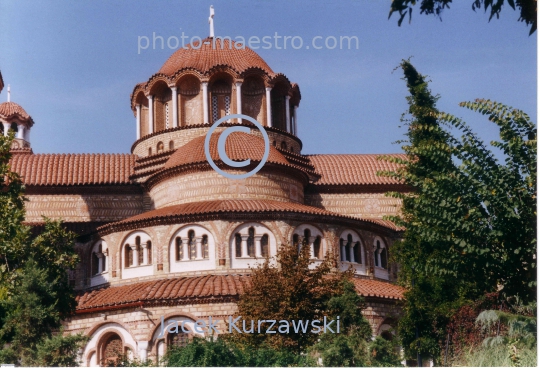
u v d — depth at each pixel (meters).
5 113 85.31
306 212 60.84
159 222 60.56
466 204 37.94
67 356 46.00
